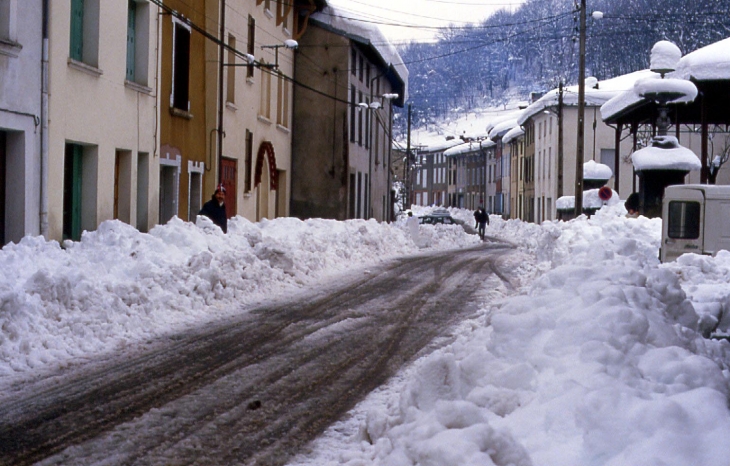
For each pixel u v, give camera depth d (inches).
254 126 1261.1
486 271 892.6
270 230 938.1
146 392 319.3
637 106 1336.1
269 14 1331.2
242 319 510.3
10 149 618.8
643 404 190.4
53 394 313.3
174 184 948.6
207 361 381.4
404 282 756.0
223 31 1048.8
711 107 1386.6
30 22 620.1
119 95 781.9
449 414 196.9
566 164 2453.2
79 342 403.9
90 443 252.7
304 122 1562.5
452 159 5073.8
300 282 715.4
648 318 262.7
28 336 388.5
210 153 1053.8
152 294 517.3
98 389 322.7
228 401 308.5
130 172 816.9
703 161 1190.9
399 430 207.3
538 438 191.8
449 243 1660.9
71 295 444.1
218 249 672.4
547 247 945.5
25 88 615.2
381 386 337.7
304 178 1563.7
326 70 1560.0
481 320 456.1
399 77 2222.0
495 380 228.4
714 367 225.6
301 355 400.8
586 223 1002.1
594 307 256.7
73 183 722.8
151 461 237.0
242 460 239.3
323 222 1082.1
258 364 377.1
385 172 2276.1
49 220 653.9
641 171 1186.0
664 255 878.4
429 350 418.6
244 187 1218.6
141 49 846.5
